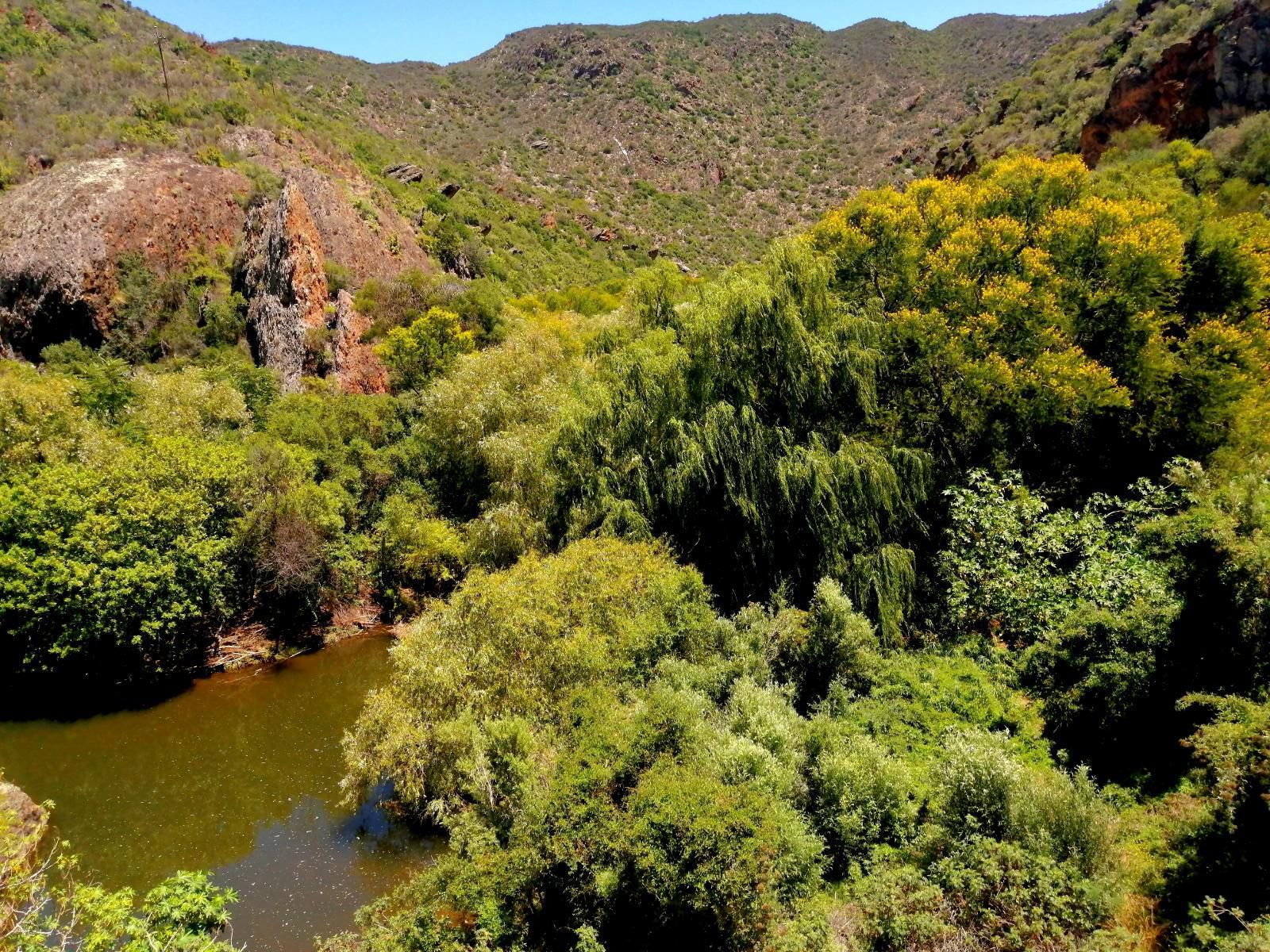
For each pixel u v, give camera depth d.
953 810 9.74
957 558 15.27
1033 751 11.26
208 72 71.94
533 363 30.25
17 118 55.66
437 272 56.91
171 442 23.16
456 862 10.52
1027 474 18.81
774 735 11.62
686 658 14.65
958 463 18.69
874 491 16.33
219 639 23.19
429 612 16.11
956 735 10.98
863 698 13.27
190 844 14.65
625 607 14.94
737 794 9.59
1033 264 17.83
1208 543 10.42
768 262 19.02
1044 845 8.70
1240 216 22.52
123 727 19.28
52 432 24.61
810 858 9.78
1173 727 10.53
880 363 17.92
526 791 10.73
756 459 16.98
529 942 9.78
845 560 16.50
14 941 7.98
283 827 15.20
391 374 39.88
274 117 64.25
